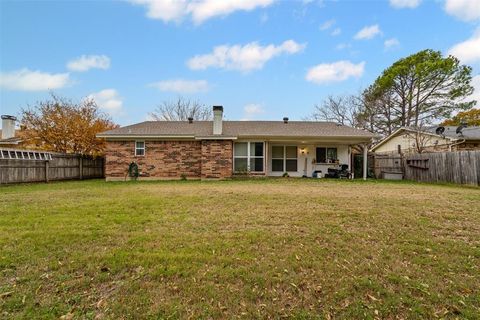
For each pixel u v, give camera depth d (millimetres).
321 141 15719
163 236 4070
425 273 2967
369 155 19125
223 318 2285
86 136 18391
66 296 2557
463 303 2453
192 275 2918
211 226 4613
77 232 4195
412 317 2299
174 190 9281
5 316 2270
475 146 16422
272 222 4855
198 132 15609
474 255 3416
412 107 24484
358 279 2838
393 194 8227
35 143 17984
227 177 14703
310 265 3139
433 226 4582
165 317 2277
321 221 4895
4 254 3367
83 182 13711
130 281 2803
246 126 17250
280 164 16594
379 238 4000
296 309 2400
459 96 22844
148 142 15227
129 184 12008
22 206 6238
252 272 2975
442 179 13031
